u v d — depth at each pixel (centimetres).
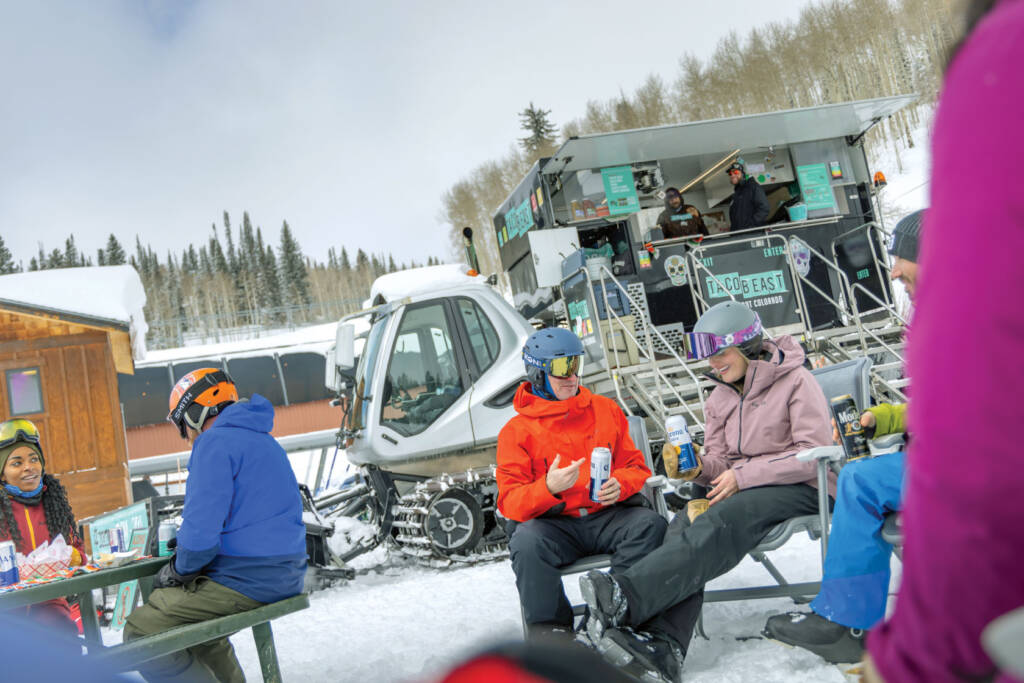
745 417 324
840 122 796
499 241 917
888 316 826
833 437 303
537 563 297
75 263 13138
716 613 341
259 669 364
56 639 39
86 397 998
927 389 53
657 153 809
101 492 986
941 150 56
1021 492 49
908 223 268
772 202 887
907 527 57
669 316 776
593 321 698
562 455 320
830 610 247
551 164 771
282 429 1842
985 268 50
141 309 1079
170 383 1727
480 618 398
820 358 758
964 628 53
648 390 702
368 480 663
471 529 593
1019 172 50
